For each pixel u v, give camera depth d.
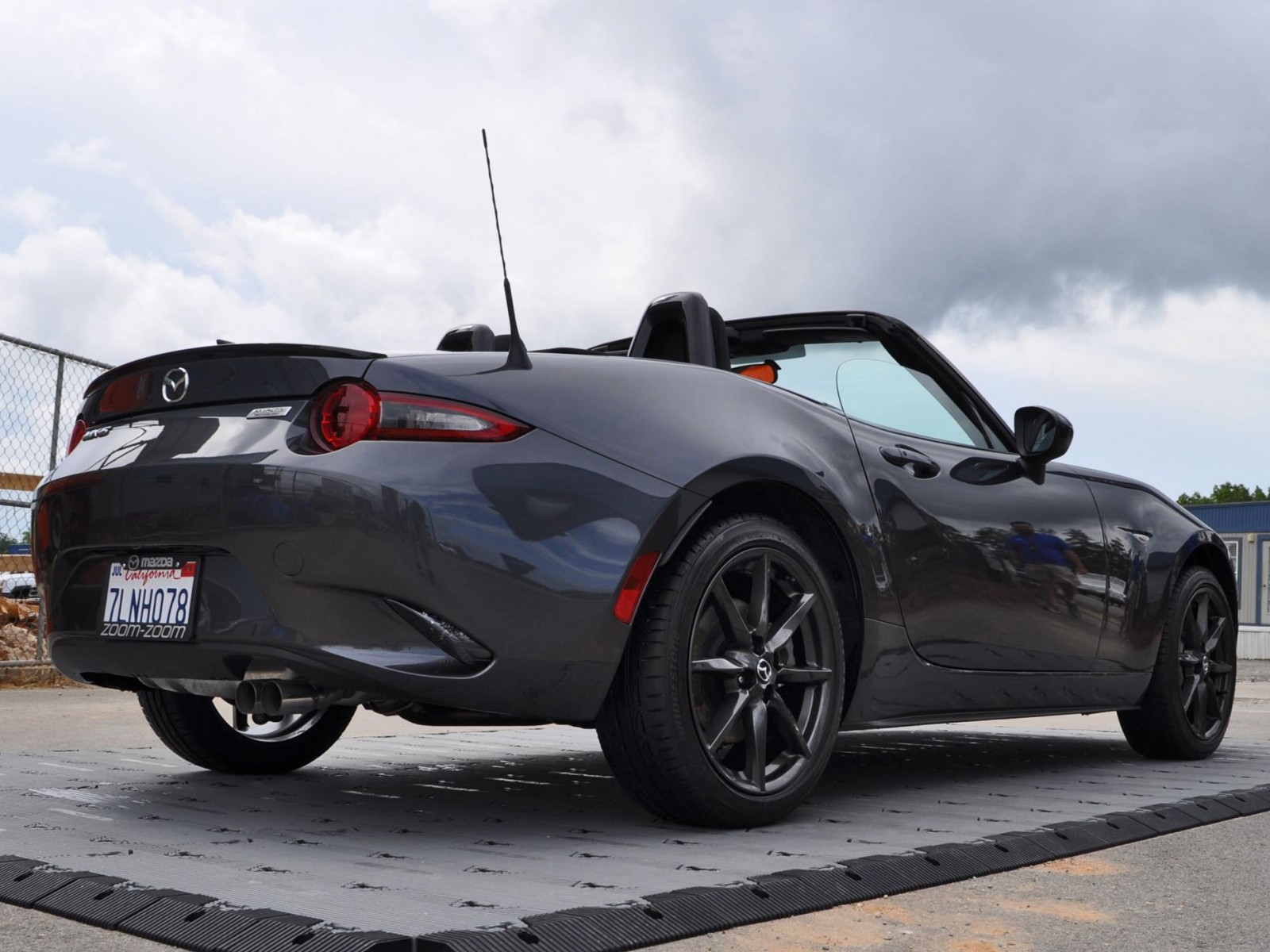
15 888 1.72
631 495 2.13
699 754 2.16
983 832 2.24
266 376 2.11
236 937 1.45
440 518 1.97
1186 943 1.61
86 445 2.34
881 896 1.81
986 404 3.18
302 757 3.08
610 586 2.08
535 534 2.04
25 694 6.66
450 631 2.01
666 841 2.11
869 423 2.77
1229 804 2.65
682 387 2.33
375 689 1.97
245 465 2.02
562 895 1.65
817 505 2.44
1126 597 3.39
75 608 2.31
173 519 2.08
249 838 2.10
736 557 2.24
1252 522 39.34
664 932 1.54
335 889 1.67
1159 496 3.72
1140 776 3.19
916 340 2.99
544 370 2.19
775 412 2.46
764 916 1.65
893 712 2.63
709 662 2.21
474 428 2.04
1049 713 3.16
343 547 1.95
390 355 2.10
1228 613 3.86
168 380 2.23
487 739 3.90
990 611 2.86
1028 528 3.04
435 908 1.55
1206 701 3.78
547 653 2.04
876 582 2.53
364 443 2.00
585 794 2.70
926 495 2.72
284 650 1.98
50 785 2.75
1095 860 2.13
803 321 3.01
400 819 2.33
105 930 1.55
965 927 1.66
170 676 2.17
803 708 2.39
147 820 2.28
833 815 2.43
